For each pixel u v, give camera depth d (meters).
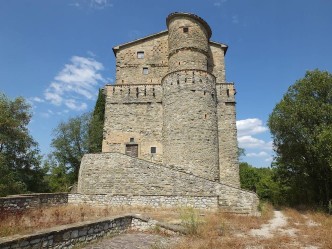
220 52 34.75
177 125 27.05
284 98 25.08
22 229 9.90
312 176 26.27
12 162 30.78
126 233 12.37
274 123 24.19
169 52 32.28
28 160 32.34
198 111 27.09
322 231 13.08
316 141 21.72
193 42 31.06
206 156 26.16
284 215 19.84
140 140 30.36
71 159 39.62
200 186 21.17
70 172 40.88
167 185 22.06
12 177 27.14
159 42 34.97
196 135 26.42
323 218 17.69
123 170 23.41
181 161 26.02
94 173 23.94
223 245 9.92
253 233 12.62
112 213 16.64
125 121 30.98
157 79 34.00
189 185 21.48
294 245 10.34
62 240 8.73
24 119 32.62
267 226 14.74
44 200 18.70
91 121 39.72
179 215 16.11
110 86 32.06
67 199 21.41
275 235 12.09
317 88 23.48
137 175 22.98
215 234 11.88
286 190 33.25
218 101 30.48
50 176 41.53
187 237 11.32
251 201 19.84
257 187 46.53
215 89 29.39
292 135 23.42
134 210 18.59
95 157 24.30
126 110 31.30
